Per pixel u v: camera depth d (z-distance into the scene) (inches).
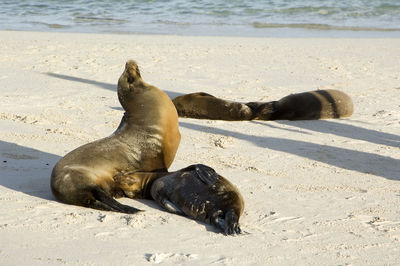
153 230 510.3
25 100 1059.3
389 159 778.8
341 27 2260.1
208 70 1392.7
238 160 756.6
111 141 604.4
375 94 1188.5
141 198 602.9
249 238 497.7
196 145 823.7
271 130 922.7
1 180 640.4
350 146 837.8
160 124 602.9
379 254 472.7
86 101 1068.5
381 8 2731.3
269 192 632.4
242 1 2938.0
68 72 1331.2
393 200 613.6
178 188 554.9
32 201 574.2
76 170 566.3
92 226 514.0
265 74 1363.2
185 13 2583.7
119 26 2212.1
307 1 2942.9
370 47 1768.0
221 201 529.3
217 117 978.7
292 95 999.0
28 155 745.0
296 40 1886.1
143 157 602.9
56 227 508.7
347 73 1396.4
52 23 2273.6
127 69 609.0
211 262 446.9
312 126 954.7
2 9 2677.2
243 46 1743.4
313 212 572.1
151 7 2763.3
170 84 1237.7
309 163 751.1
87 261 442.9
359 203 602.2
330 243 493.7
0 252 455.2
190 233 505.7
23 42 1728.6
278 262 451.8
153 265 438.6
